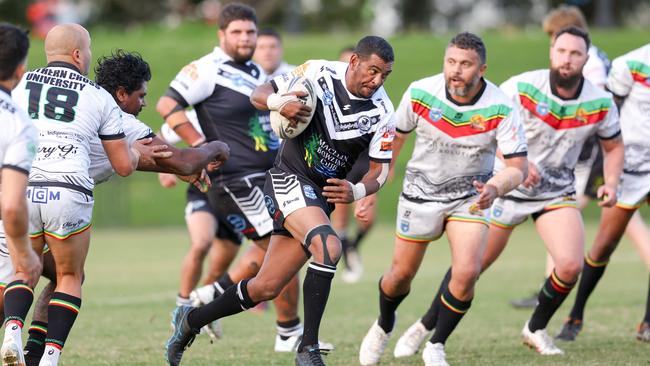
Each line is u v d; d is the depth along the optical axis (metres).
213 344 24.78
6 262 17.83
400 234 21.69
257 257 25.36
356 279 41.16
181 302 28.28
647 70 25.20
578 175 30.47
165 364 21.47
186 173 20.08
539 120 23.08
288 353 23.34
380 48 18.28
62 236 17.84
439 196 21.22
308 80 18.62
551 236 22.95
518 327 27.66
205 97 25.48
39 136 17.73
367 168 30.52
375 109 19.08
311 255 19.28
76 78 18.23
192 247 27.92
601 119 23.22
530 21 164.00
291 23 140.50
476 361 22.05
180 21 145.12
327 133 18.91
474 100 20.72
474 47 20.06
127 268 45.25
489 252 24.14
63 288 18.30
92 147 18.86
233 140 25.53
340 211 41.03
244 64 25.94
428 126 20.95
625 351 23.23
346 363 22.16
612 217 25.27
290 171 19.25
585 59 22.66
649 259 30.48
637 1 158.38
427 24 163.38
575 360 21.98
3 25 15.79
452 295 20.72
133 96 19.94
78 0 140.62
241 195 25.48
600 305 32.12
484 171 21.31
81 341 24.84
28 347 18.84
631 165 25.48
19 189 15.33
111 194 71.56
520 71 109.19
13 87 16.20
